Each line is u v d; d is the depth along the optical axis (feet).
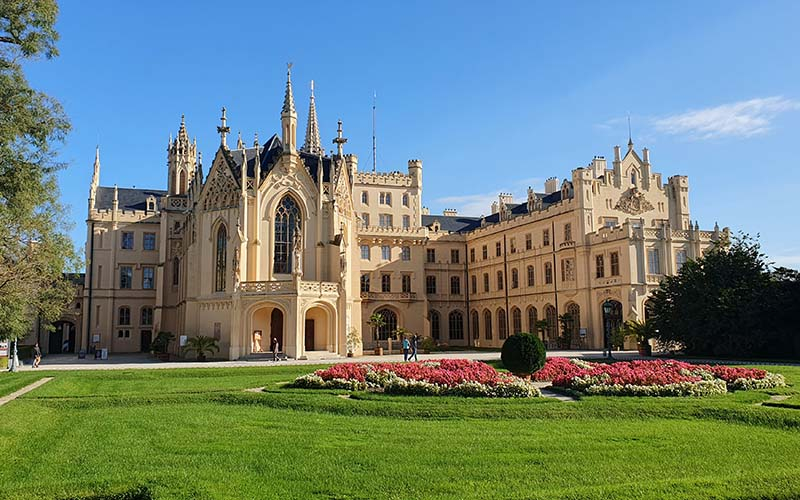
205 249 216.54
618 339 212.02
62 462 52.65
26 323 180.14
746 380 98.17
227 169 215.92
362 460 52.47
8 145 106.73
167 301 284.41
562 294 257.34
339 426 68.33
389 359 199.21
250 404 86.84
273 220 212.64
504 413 75.10
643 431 65.00
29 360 221.87
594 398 85.40
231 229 209.97
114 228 306.55
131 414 77.30
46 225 149.07
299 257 199.41
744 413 73.26
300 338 196.85
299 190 217.77
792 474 46.11
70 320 310.45
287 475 47.91
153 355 252.62
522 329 283.79
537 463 51.47
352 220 238.07
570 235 254.27
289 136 217.97
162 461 52.37
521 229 287.48
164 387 107.96
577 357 190.70
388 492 43.73
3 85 105.60
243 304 199.21
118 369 146.72
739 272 187.01
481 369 112.06
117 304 303.07
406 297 302.45
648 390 89.20
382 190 321.32
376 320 281.95
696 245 239.91
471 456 53.78
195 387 106.93
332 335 206.39
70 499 42.57
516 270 289.94
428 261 323.98
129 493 43.32
